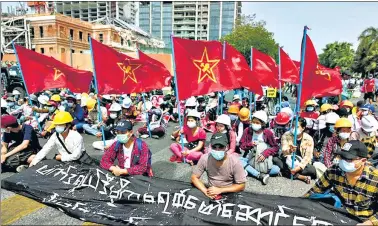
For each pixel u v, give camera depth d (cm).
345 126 454
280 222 315
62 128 442
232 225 320
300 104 468
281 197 340
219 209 336
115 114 803
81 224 332
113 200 373
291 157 475
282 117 546
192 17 11144
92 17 11038
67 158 450
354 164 293
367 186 299
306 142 480
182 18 11325
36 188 400
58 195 385
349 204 314
